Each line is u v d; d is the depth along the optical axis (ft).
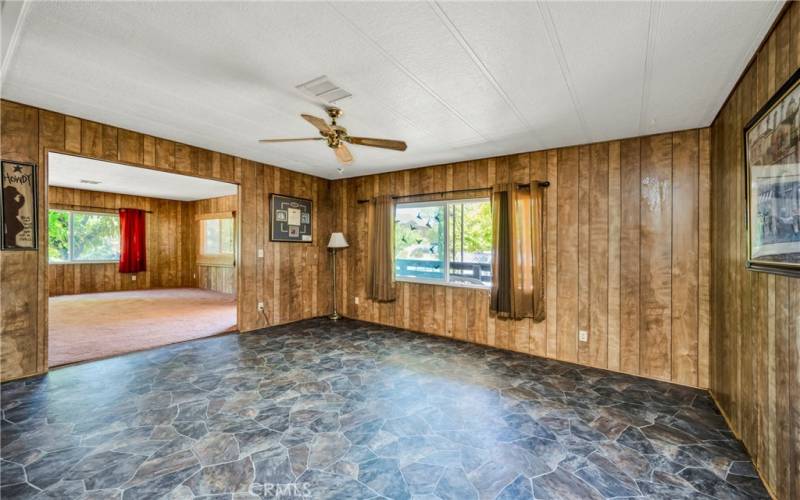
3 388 9.05
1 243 9.21
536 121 9.71
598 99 8.26
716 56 6.34
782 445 5.31
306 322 17.16
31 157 9.52
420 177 15.69
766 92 5.82
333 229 18.97
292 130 11.05
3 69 7.29
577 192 11.80
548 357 12.25
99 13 5.43
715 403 8.84
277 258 16.34
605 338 11.25
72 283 25.31
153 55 6.68
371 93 8.11
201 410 8.11
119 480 5.72
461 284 14.46
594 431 7.44
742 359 7.03
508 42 6.04
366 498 5.43
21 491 5.43
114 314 18.51
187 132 11.31
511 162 13.15
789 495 5.08
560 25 5.54
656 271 10.50
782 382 5.32
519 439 7.11
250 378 10.03
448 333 14.79
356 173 17.39
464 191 14.38
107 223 27.09
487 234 14.03
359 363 11.44
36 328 9.90
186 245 30.32
